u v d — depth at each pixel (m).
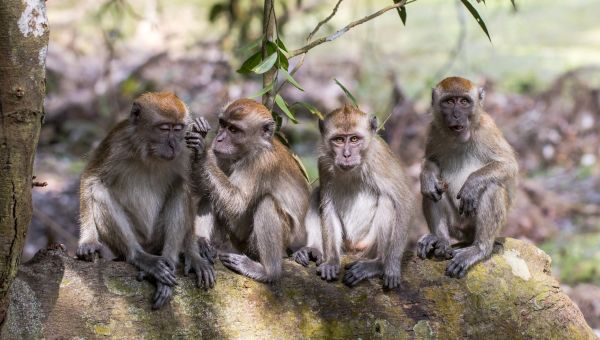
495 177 13.59
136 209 12.48
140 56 36.56
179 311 11.58
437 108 14.38
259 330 11.80
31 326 10.83
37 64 9.28
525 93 35.09
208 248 12.70
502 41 43.50
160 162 12.20
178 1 45.50
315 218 13.79
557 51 41.00
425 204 13.95
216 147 13.09
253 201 13.18
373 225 13.51
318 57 38.47
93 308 11.16
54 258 11.44
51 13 42.31
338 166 13.16
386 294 12.48
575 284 22.12
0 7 8.94
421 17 48.34
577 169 29.94
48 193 25.33
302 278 12.43
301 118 32.12
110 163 12.05
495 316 12.62
